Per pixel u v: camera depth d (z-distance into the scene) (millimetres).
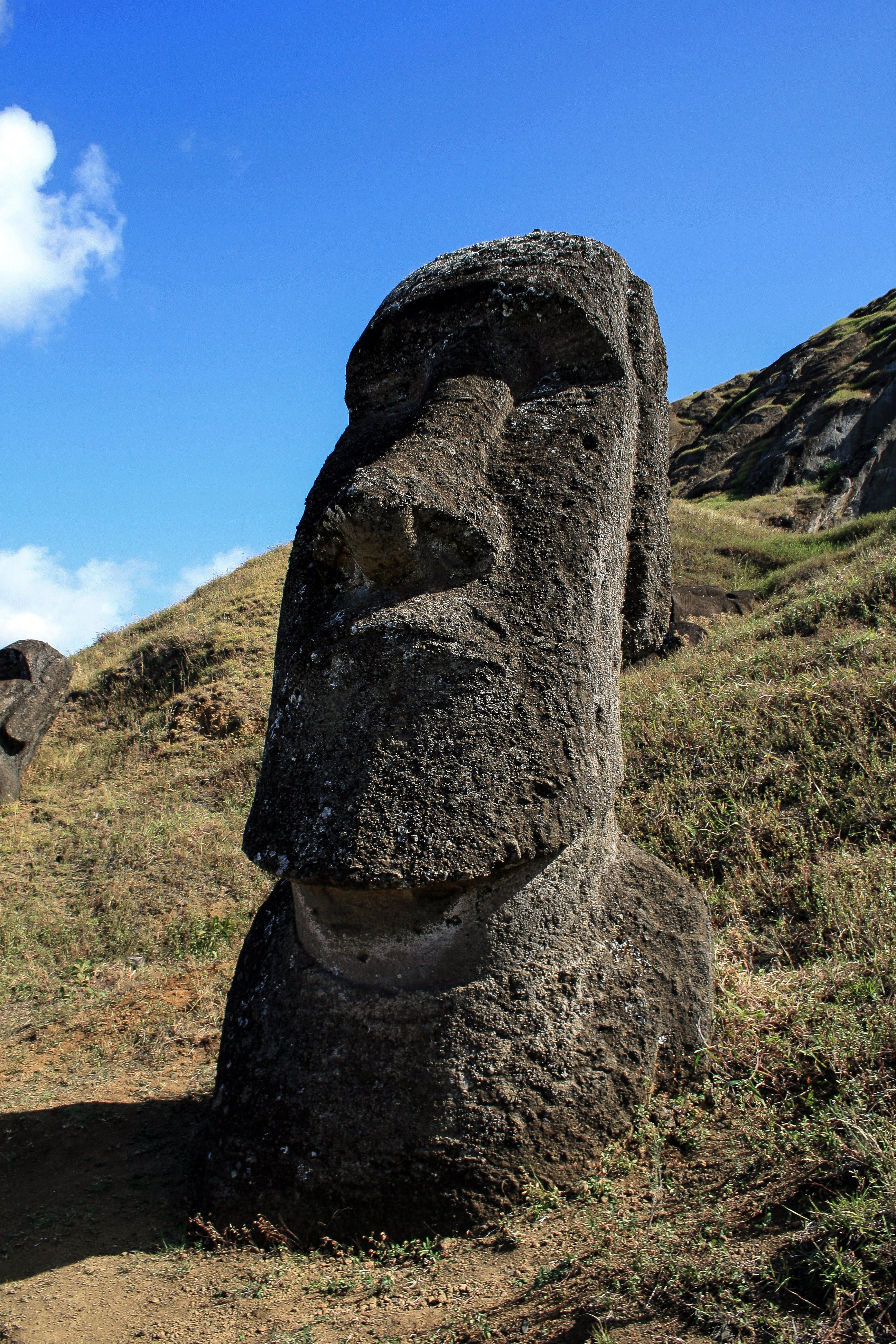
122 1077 3877
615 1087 2549
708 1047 2730
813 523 22938
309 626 2740
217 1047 4086
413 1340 1878
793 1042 2680
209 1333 2045
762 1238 1849
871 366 28812
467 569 2664
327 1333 1968
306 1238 2371
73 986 5066
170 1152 3082
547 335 3064
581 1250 2064
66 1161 3092
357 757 2467
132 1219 2658
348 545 2584
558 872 2656
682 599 12211
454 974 2498
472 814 2414
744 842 4441
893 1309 1522
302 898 2721
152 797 8336
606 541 2910
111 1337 2059
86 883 6547
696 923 3016
